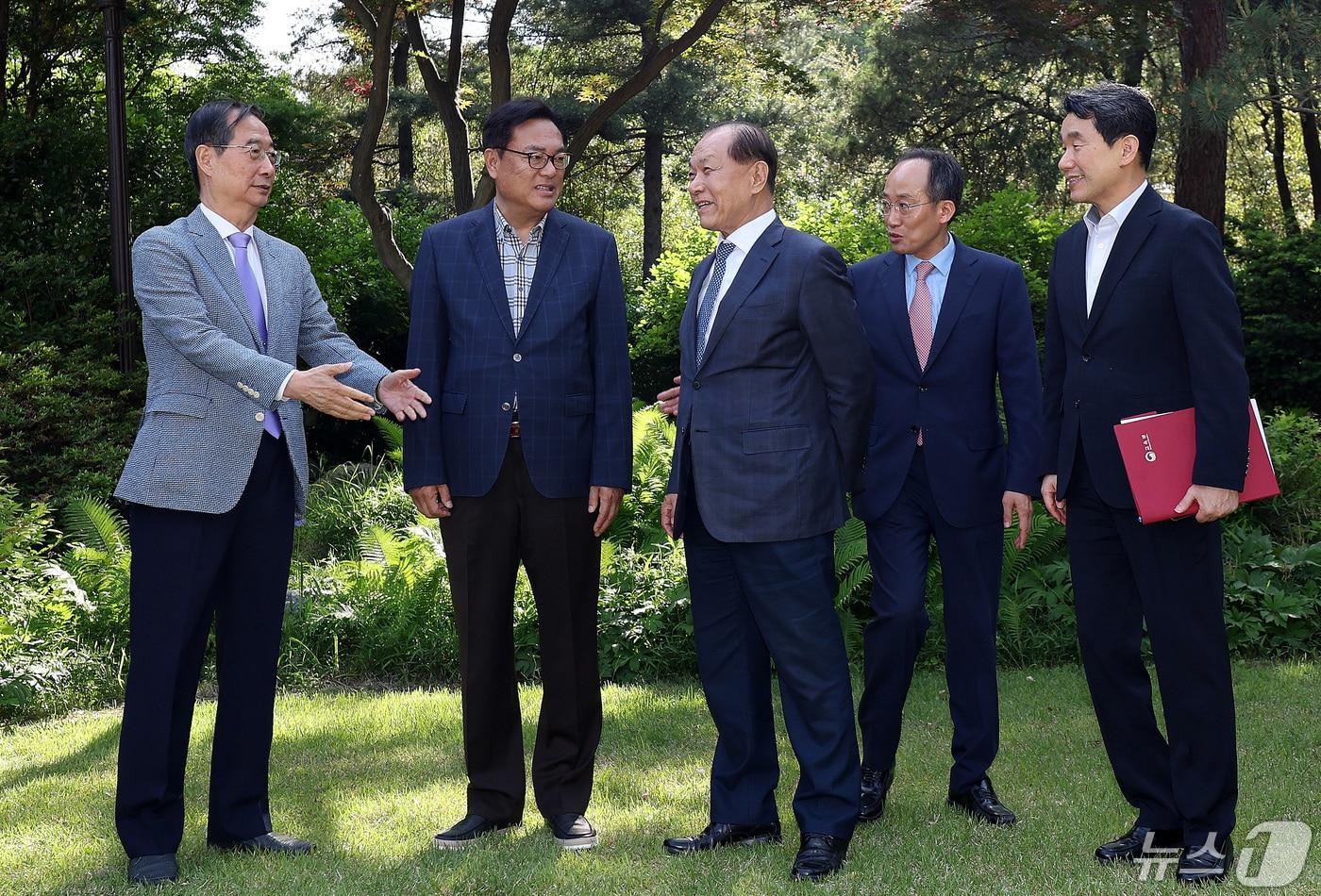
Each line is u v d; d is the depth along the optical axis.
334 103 25.88
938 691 5.40
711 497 3.36
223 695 3.48
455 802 3.89
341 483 9.13
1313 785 3.88
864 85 20.16
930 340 3.83
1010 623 5.99
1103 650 3.33
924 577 3.76
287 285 3.59
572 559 3.53
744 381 3.36
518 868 3.24
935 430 3.77
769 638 3.36
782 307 3.32
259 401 3.31
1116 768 3.37
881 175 21.39
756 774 3.52
